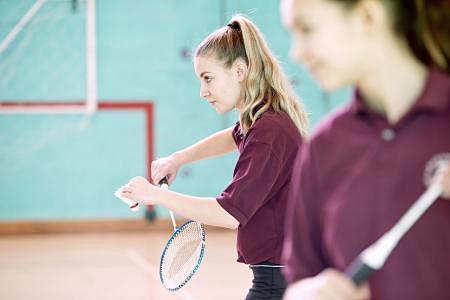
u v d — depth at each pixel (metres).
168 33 9.04
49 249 7.74
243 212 2.60
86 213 8.91
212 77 2.81
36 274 6.47
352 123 1.44
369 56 1.36
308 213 1.53
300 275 1.56
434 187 1.30
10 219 8.79
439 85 1.36
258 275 2.78
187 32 9.07
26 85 8.77
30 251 7.63
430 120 1.36
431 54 1.38
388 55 1.37
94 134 8.92
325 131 1.48
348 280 1.32
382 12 1.35
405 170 1.37
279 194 2.71
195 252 2.88
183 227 2.86
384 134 1.39
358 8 1.34
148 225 8.98
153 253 7.45
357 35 1.35
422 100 1.36
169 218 9.02
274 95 2.79
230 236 8.59
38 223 8.82
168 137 9.06
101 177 8.93
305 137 2.86
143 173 9.02
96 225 8.90
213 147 3.20
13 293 5.71
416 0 1.37
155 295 5.61
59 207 8.86
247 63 2.79
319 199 1.50
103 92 8.95
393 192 1.38
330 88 1.40
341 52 1.35
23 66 8.75
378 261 1.31
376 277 1.40
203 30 9.09
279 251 2.72
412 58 1.38
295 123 2.79
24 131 8.78
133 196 2.72
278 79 2.80
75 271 6.59
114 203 8.95
